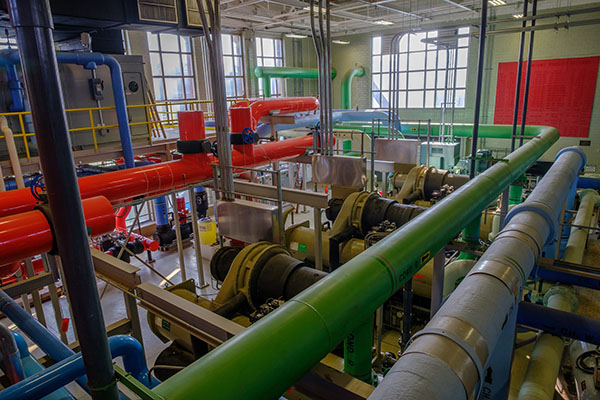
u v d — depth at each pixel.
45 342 2.48
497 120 14.44
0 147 6.16
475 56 14.41
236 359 1.53
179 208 10.03
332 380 2.34
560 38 12.69
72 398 2.40
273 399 1.59
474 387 1.45
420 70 16.06
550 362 2.78
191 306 2.79
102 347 1.38
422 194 7.46
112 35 8.05
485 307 1.78
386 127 12.73
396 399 1.24
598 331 2.62
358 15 13.02
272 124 9.59
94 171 7.90
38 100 1.11
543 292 4.87
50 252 3.67
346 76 16.95
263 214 4.80
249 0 11.24
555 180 3.94
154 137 8.77
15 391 1.67
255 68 14.97
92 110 6.99
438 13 13.88
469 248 3.86
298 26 15.84
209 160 5.90
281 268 3.80
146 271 8.33
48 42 1.09
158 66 13.05
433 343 1.52
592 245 8.09
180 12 7.39
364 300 2.05
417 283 4.76
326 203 4.90
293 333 1.70
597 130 12.60
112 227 4.04
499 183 4.02
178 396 1.35
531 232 2.66
